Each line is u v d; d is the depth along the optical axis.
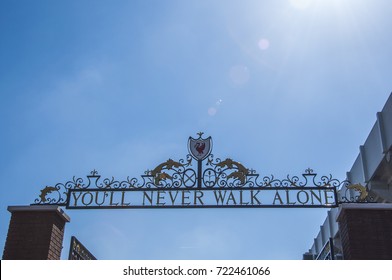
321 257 13.10
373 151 14.48
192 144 9.30
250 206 8.81
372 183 14.67
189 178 9.02
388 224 8.56
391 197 14.48
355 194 15.70
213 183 8.96
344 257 8.71
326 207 8.81
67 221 9.49
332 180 8.99
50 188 9.16
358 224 8.55
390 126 13.30
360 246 8.34
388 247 8.35
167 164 9.13
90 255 11.00
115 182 9.13
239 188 8.92
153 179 9.07
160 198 8.95
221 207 8.83
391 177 14.20
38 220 8.91
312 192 8.91
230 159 9.11
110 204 8.97
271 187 8.93
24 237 8.76
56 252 9.04
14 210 8.98
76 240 10.01
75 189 9.13
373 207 8.64
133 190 9.04
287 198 8.86
